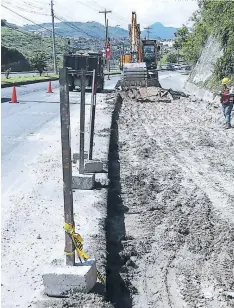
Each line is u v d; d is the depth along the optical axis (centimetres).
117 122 1948
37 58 5406
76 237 522
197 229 779
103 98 2825
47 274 509
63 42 10638
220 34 3475
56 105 2319
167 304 559
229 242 727
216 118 2078
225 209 879
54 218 755
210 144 1499
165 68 9994
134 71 3288
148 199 928
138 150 1372
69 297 501
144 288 596
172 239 739
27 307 489
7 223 728
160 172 1140
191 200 925
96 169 1005
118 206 880
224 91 1808
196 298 572
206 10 4172
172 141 1550
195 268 651
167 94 2958
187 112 2336
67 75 486
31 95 2859
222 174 1143
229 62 3030
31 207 805
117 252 686
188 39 5319
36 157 1180
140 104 2720
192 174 1135
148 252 696
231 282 613
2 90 3222
